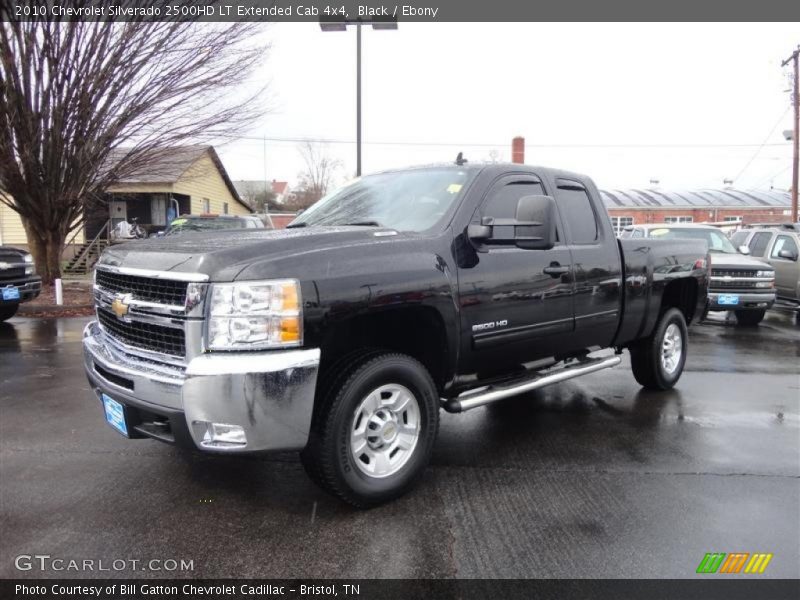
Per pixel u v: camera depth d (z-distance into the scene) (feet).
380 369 11.23
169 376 10.14
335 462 10.82
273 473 13.12
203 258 10.05
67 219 47.19
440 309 12.11
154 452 14.23
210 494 12.09
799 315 43.60
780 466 13.87
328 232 11.79
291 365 9.84
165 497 11.93
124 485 12.44
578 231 16.20
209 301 9.83
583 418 17.51
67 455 13.99
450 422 17.16
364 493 11.21
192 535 10.51
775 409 18.47
